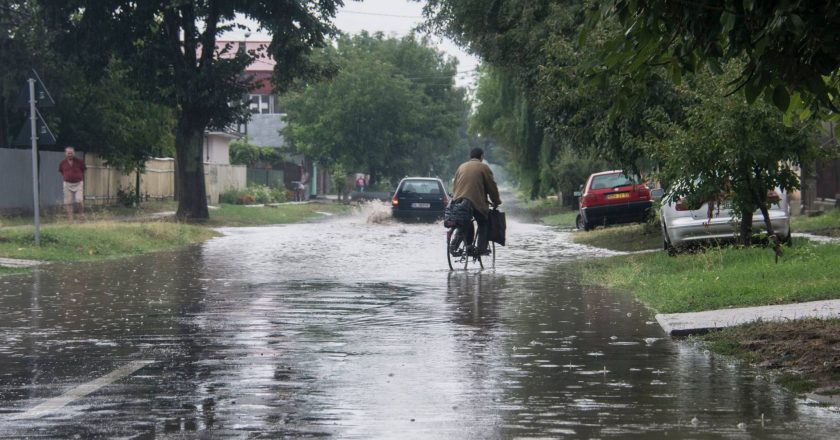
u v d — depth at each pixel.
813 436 12.20
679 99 43.28
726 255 33.66
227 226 76.25
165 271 37.09
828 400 14.21
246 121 78.94
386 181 176.62
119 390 15.23
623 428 12.69
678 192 32.62
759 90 15.34
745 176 32.03
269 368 17.09
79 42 73.12
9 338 20.52
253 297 28.25
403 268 38.56
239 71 75.81
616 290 30.34
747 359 17.69
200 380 16.02
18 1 75.56
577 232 65.50
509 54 62.25
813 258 30.19
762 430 12.52
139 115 86.00
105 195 89.06
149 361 17.77
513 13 59.09
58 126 80.00
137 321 23.11
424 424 12.97
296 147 163.75
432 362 17.69
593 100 45.81
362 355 18.45
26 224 61.88
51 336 20.80
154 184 103.38
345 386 15.54
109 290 30.16
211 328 21.97
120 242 47.69
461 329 21.89
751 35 14.95
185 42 75.81
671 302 24.97
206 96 75.06
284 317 23.88
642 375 16.38
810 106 18.14
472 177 37.56
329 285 31.81
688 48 16.14
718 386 15.41
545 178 105.38
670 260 36.06
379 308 25.70
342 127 158.50
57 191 75.94
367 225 75.31
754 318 21.05
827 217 55.88
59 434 12.47
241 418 13.35
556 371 16.80
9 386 15.53
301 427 12.83
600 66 17.47
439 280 33.66
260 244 53.75
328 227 72.81
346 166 158.62
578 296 28.66
